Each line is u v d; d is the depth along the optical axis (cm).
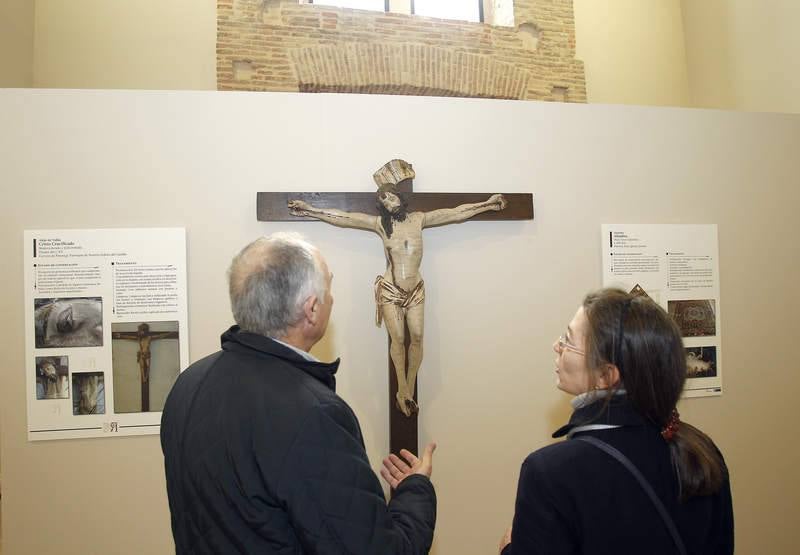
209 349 263
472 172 287
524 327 290
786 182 327
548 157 295
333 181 275
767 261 322
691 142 313
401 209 257
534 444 289
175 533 125
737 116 321
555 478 114
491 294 288
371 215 263
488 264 288
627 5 502
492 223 289
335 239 273
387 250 260
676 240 307
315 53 409
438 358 281
